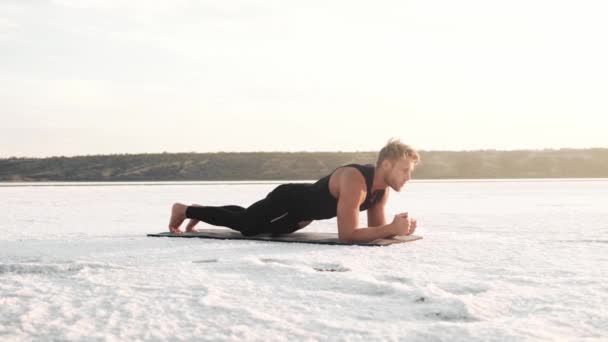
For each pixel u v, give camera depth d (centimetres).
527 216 768
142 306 238
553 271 324
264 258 366
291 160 5778
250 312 227
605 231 563
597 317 220
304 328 207
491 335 197
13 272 333
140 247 428
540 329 204
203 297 252
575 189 1889
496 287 274
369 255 382
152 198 1333
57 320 217
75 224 662
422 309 234
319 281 291
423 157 5897
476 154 6047
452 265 343
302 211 458
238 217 482
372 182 436
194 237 490
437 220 705
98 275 311
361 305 242
